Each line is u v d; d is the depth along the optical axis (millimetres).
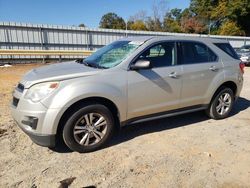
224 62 4926
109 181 2930
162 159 3432
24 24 16531
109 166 3246
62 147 3734
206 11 51156
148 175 3057
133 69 3779
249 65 16484
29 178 2965
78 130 3480
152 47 4027
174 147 3801
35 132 3254
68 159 3404
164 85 4086
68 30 18219
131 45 4102
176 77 4203
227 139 4137
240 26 45000
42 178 2971
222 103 5055
